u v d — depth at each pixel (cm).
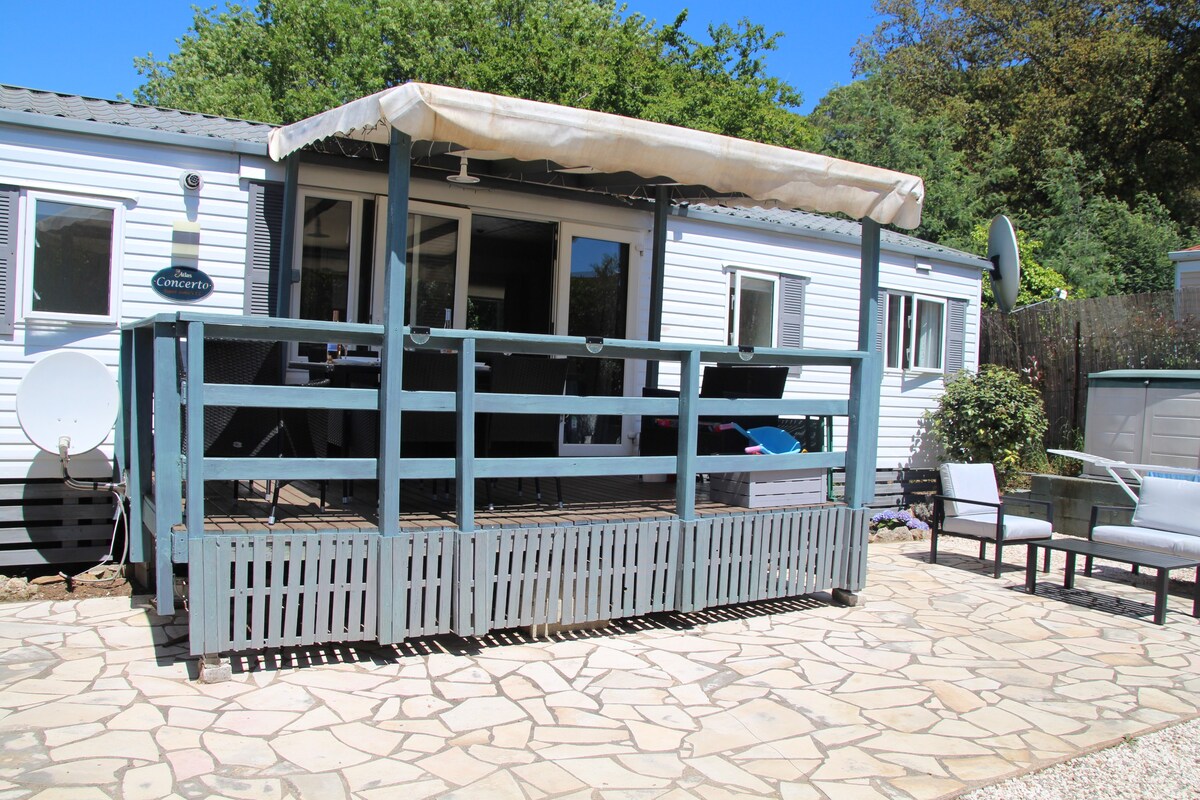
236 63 2634
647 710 435
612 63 2011
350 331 460
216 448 484
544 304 812
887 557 859
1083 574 812
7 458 611
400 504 573
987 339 1326
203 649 433
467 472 484
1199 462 898
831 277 1005
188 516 425
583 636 552
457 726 404
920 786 367
